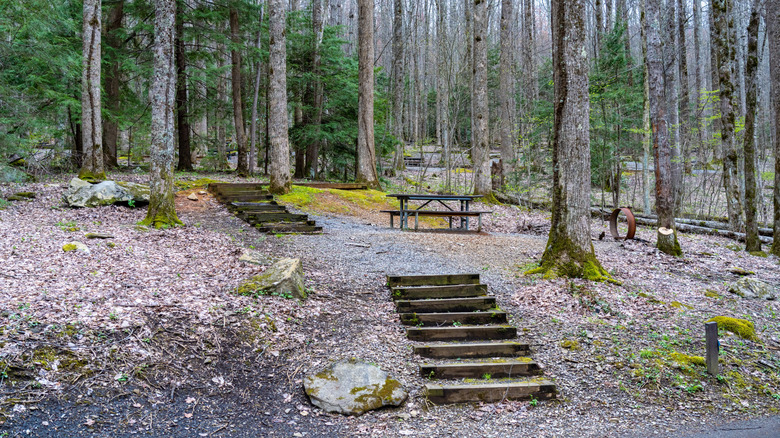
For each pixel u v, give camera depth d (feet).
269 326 18.25
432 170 92.17
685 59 73.31
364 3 55.52
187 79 64.75
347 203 47.98
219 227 34.22
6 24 36.11
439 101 93.76
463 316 20.65
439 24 84.89
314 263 26.78
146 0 56.65
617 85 51.72
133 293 18.90
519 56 125.18
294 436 13.01
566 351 18.57
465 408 14.94
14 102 38.24
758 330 21.67
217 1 61.57
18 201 35.19
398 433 13.38
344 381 15.26
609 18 76.84
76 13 53.11
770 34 33.99
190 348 16.03
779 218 35.73
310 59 67.00
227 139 116.26
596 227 47.29
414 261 28.40
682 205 56.44
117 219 33.47
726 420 14.62
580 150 26.63
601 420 14.43
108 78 58.34
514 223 47.98
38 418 12.12
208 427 13.05
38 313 15.80
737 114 49.49
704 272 30.30
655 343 19.45
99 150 44.01
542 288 24.58
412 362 17.35
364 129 57.67
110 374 14.08
